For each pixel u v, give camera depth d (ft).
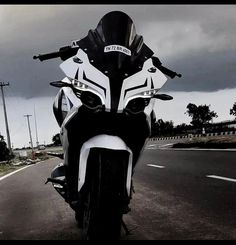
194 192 26.61
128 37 13.55
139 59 13.75
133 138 13.94
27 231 18.79
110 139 13.19
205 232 16.42
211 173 35.86
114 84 12.91
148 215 20.43
